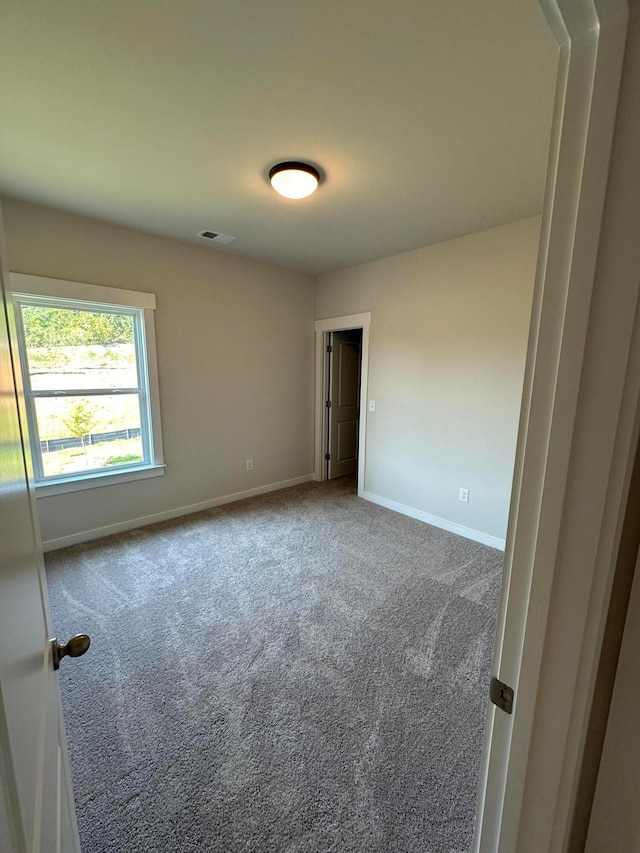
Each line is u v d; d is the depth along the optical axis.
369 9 1.15
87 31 1.22
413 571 2.65
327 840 1.13
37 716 0.61
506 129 1.71
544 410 0.51
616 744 0.55
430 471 3.48
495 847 0.65
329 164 2.00
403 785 1.28
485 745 0.66
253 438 4.16
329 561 2.78
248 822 1.17
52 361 2.82
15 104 1.57
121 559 2.78
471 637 1.99
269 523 3.47
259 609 2.21
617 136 0.41
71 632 2.01
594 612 0.50
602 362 0.46
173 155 1.94
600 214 0.43
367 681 1.70
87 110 1.60
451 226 2.85
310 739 1.43
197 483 3.74
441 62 1.35
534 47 1.28
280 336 4.24
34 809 0.52
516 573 0.57
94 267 2.85
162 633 2.01
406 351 3.57
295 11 1.16
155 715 1.53
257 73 1.40
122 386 3.20
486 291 2.96
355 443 5.27
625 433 0.45
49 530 2.88
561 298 0.48
